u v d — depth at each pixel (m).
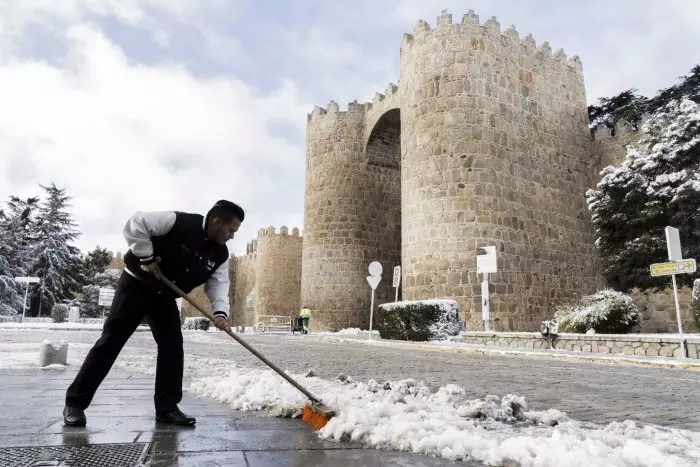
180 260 3.74
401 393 4.83
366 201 32.09
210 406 4.53
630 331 15.45
